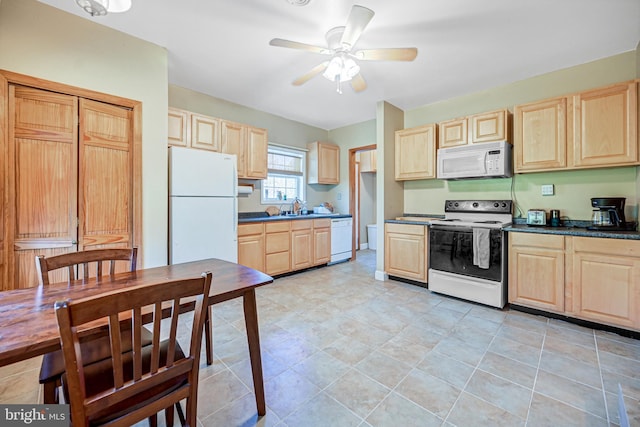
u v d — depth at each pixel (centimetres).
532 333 223
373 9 189
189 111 318
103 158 216
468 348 201
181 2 185
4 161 179
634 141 221
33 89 188
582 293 228
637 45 235
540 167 266
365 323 242
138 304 83
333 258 463
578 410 140
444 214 367
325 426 132
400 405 145
